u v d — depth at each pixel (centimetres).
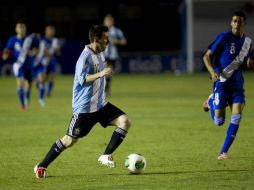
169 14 11506
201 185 2261
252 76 9756
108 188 2228
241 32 2783
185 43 10875
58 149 2419
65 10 11412
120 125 2472
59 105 5622
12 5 11250
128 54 11231
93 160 2850
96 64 2388
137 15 11494
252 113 4753
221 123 2888
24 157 2959
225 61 2788
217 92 2822
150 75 10438
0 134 3769
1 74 10581
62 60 10712
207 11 11325
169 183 2305
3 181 2389
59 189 2225
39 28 11231
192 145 3272
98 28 2383
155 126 4091
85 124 2414
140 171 2494
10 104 5756
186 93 6769
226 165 2678
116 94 6781
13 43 5238
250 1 11156
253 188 2198
